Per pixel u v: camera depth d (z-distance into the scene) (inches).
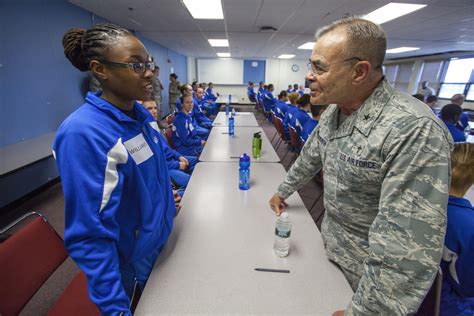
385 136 24.3
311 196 116.1
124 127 31.0
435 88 356.8
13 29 111.2
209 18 187.3
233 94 534.6
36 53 125.0
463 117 159.5
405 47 302.0
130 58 28.4
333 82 26.2
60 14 142.8
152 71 31.5
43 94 130.7
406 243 21.0
